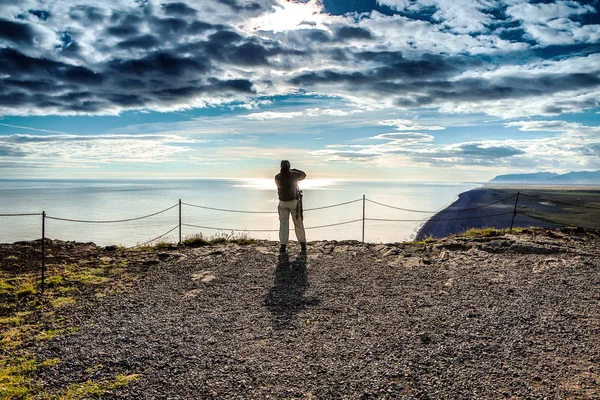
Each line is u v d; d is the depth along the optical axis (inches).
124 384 174.7
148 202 6515.8
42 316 262.4
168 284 337.7
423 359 193.8
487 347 205.8
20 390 169.0
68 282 339.6
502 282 322.7
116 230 3051.2
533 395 161.3
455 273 358.3
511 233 534.0
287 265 401.4
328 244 515.2
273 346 213.2
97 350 208.8
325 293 308.7
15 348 213.0
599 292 289.3
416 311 263.4
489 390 165.8
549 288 302.2
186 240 529.0
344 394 164.7
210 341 219.9
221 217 4165.8
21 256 431.8
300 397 162.9
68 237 2620.6
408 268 384.5
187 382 176.1
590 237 504.7
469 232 561.6
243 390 168.7
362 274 364.5
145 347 212.5
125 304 285.7
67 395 166.1
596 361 189.6
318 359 196.5
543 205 2997.0
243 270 381.4
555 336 217.9
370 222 3580.2
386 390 166.9
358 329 234.7
